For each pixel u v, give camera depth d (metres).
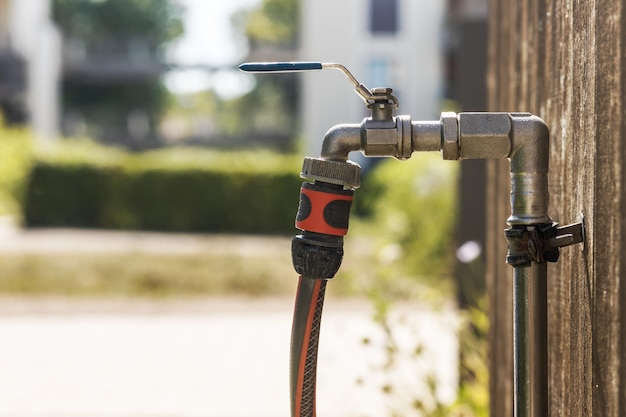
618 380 1.88
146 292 11.20
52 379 6.39
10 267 12.68
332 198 1.84
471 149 1.92
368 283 6.62
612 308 1.91
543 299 1.95
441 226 10.55
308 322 1.86
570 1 2.26
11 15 30.97
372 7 26.98
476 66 5.72
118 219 21.23
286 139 41.03
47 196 21.00
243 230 21.47
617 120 1.88
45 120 33.50
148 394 5.97
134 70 40.94
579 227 1.98
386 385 4.02
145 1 56.72
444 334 6.71
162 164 21.38
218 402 5.76
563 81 2.34
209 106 56.31
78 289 11.29
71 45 41.25
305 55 27.58
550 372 2.51
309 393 1.87
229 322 8.86
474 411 4.02
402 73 26.92
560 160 2.37
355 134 1.93
